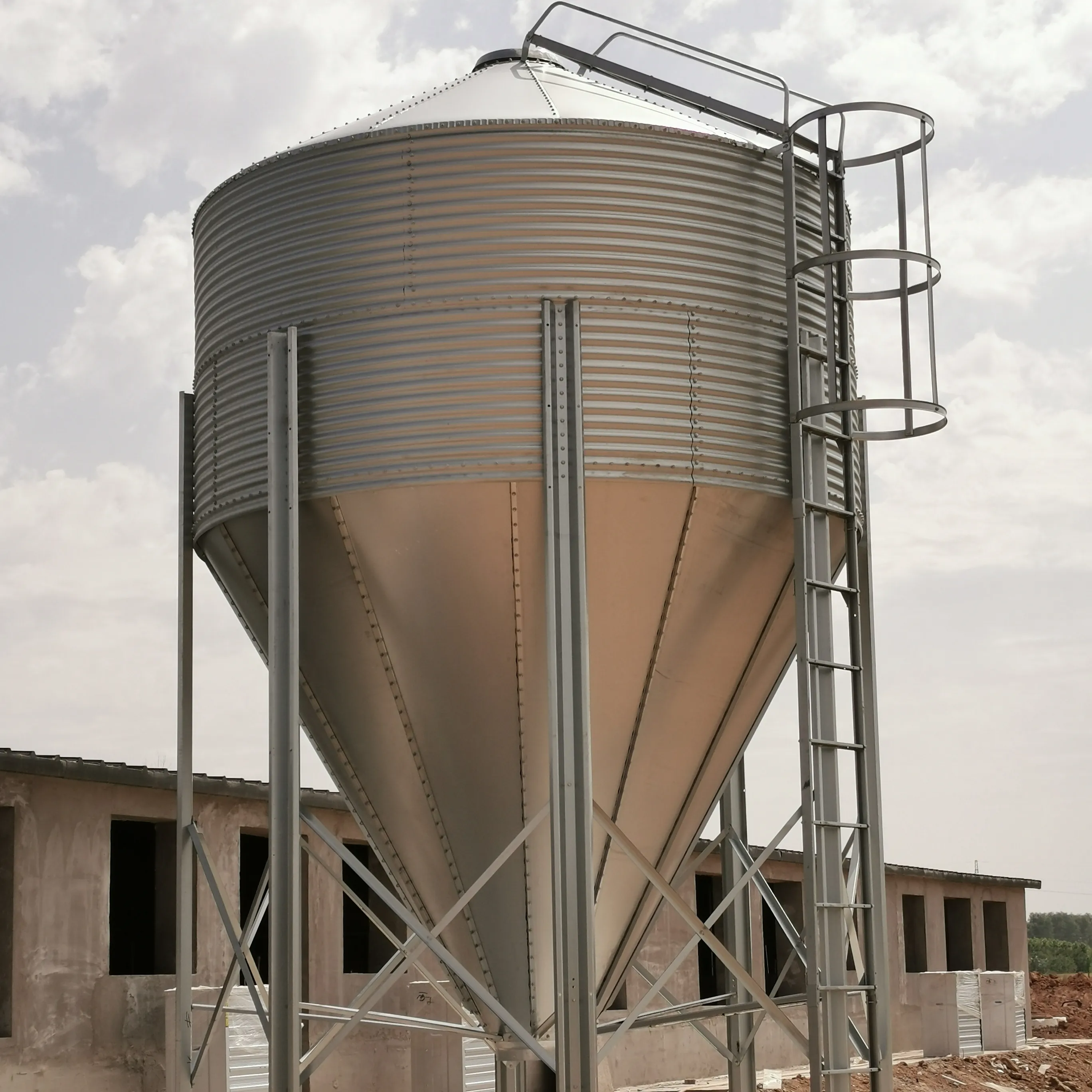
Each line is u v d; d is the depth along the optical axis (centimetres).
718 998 1549
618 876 1233
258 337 1191
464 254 1130
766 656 1242
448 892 1227
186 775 1302
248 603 1261
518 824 1174
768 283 1197
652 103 1296
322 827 1116
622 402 1122
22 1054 1695
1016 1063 3281
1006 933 4412
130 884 2102
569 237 1134
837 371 1215
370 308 1138
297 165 1190
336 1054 2058
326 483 1128
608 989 1309
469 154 1142
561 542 1091
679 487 1128
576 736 1073
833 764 1169
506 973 1212
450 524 1110
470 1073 2011
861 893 1235
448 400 1112
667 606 1154
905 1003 3681
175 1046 1753
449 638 1135
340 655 1174
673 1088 2652
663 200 1162
